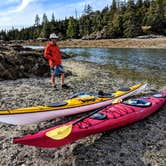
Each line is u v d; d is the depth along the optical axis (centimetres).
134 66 2197
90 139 689
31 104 976
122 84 1400
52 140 567
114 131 734
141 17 8838
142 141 676
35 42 9369
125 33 7794
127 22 7750
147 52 3881
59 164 576
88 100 868
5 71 1455
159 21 8219
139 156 604
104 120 692
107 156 605
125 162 579
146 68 2058
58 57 1198
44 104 980
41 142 558
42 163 580
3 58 1518
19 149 638
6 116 665
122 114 743
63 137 578
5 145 659
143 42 5947
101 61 2661
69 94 1139
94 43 6994
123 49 4906
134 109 785
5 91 1164
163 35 7800
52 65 1202
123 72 1850
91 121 675
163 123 794
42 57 1884
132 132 728
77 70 1928
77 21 10844
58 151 629
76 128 624
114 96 954
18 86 1281
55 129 601
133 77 1638
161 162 580
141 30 7744
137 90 1085
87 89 1255
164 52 3800
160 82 1468
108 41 6925
